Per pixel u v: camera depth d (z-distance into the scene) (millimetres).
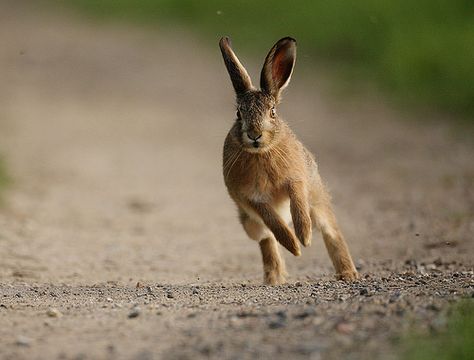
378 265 23328
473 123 45000
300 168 20109
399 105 50250
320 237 28250
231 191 20484
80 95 61062
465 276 19359
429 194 32625
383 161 39281
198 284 21031
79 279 22250
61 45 79125
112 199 35000
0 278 21953
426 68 52375
